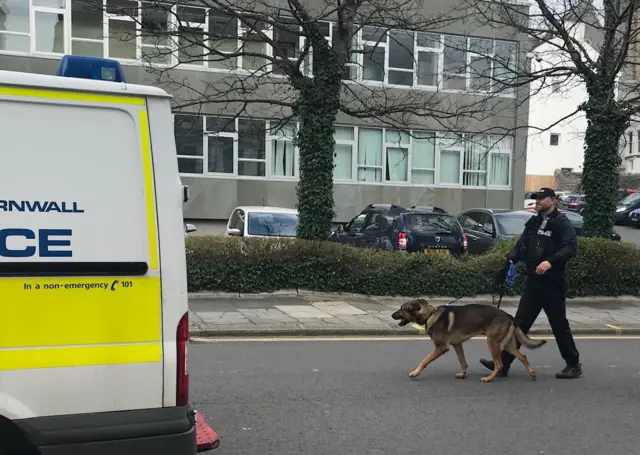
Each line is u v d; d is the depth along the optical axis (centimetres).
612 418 507
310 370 633
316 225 1105
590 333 896
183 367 285
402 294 1076
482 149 2161
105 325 269
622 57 1140
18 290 254
